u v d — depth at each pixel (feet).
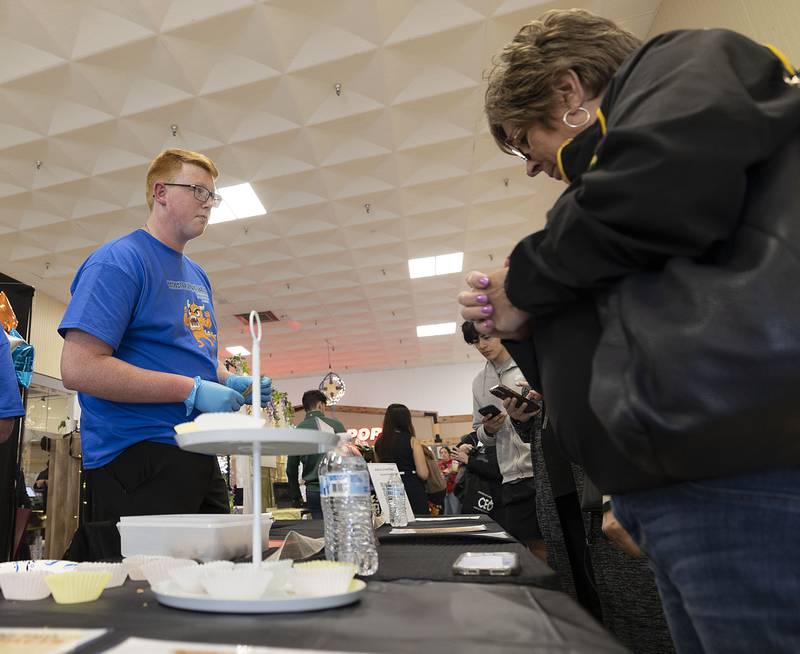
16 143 14.89
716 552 1.64
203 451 2.50
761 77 1.74
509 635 1.39
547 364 2.23
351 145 16.31
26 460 18.15
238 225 20.29
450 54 13.06
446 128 15.71
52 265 21.30
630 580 4.59
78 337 4.00
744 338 1.40
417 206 19.81
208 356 5.06
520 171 17.99
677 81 1.69
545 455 5.69
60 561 2.64
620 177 1.62
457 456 9.34
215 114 14.49
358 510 2.69
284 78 13.43
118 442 4.18
